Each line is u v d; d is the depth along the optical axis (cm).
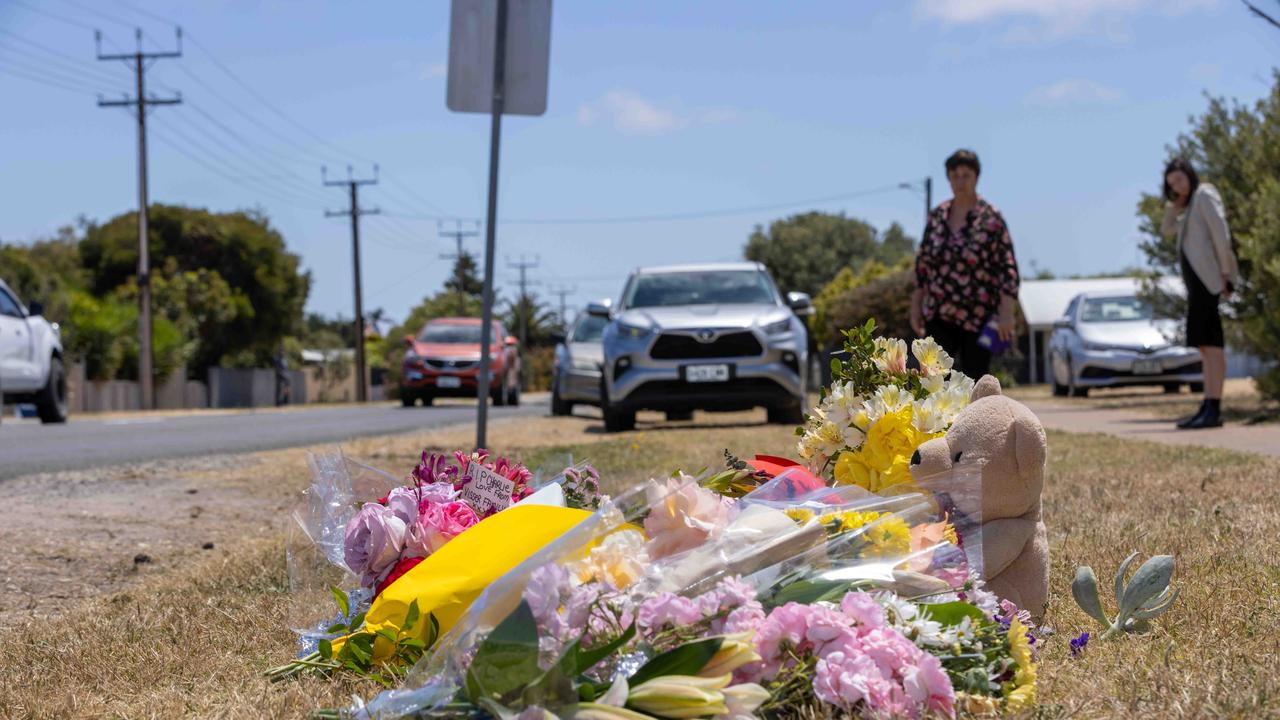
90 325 3509
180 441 1195
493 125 698
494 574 259
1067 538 411
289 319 5628
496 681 211
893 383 312
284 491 684
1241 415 1038
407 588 264
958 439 273
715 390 1123
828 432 302
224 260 5438
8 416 2548
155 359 3984
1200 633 282
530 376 6750
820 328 5253
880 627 220
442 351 2356
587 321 1706
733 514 249
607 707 205
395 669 254
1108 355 1656
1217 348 910
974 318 654
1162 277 1369
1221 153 1235
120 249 5312
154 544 503
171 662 292
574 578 224
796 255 7419
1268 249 1050
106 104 3550
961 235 652
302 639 291
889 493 267
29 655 310
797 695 213
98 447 1098
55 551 480
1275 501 479
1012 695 223
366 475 328
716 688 207
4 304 1454
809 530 242
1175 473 596
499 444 971
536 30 702
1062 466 669
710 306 1195
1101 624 295
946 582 247
